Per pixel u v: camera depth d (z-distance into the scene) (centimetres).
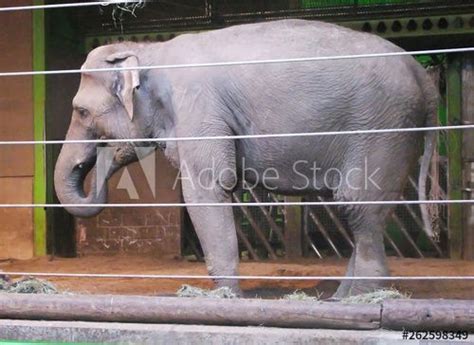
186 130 575
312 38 568
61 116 1088
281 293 652
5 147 1056
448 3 966
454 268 915
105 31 1084
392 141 553
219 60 579
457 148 1051
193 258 1089
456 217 1041
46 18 1051
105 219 1113
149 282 755
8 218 1060
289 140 568
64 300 388
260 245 1105
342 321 360
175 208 1096
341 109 555
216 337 365
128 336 375
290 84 561
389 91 550
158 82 599
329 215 1090
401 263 975
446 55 1063
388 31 1002
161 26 1062
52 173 1066
